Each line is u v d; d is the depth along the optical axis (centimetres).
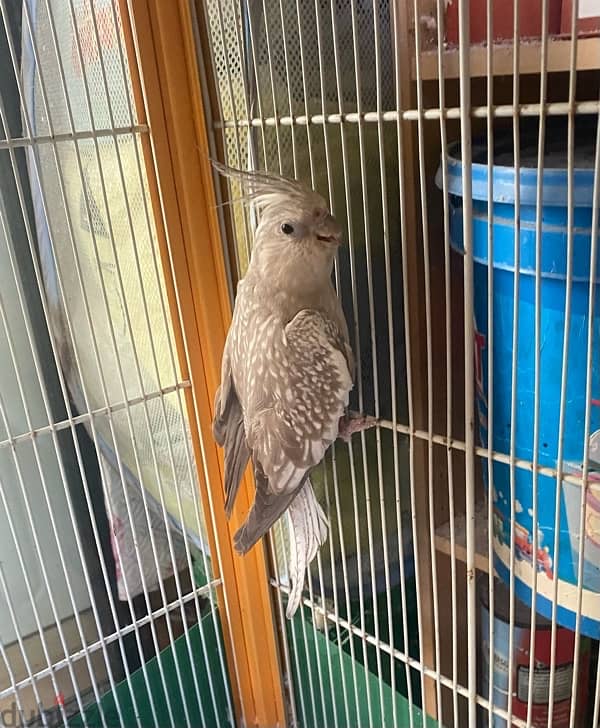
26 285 98
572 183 54
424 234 67
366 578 99
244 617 104
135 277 91
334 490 94
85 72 80
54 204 94
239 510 98
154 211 83
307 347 69
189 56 79
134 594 108
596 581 67
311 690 104
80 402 103
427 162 75
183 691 101
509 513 72
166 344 92
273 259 69
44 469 105
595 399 61
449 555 90
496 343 67
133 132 79
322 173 83
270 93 79
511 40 62
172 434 97
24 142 73
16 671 103
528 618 86
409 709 92
